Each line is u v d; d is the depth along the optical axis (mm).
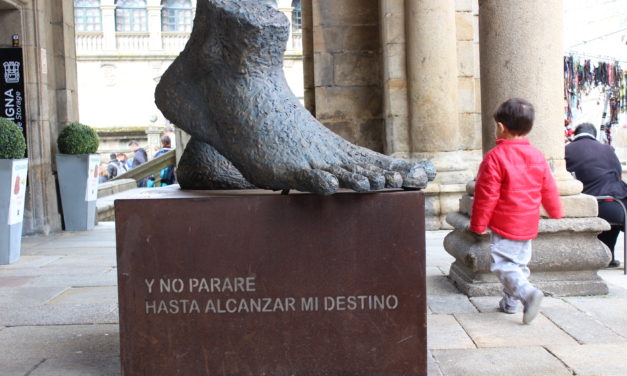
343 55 9148
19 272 5891
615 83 12508
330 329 2867
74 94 9438
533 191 3873
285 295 2855
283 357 2873
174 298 2857
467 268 4766
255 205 2836
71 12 9320
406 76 8555
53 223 8680
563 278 4543
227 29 2938
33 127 8344
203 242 2842
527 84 4602
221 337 2869
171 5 41250
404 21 8531
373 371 2867
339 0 9102
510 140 3902
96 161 9039
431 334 3674
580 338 3549
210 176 3447
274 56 3020
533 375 3018
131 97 39969
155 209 2830
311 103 9703
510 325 3824
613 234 5824
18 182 6504
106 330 3842
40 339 3666
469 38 8820
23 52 8148
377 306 2855
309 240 2842
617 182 5852
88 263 6324
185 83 3188
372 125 9219
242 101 2932
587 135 6145
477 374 3035
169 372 2877
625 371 3047
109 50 39906
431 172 2848
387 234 2836
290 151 2799
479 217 3875
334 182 2604
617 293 4562
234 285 2854
